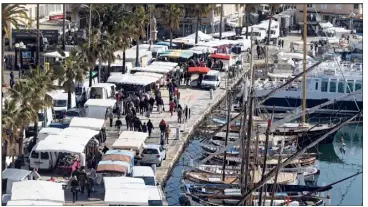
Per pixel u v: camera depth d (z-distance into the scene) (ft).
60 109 322.14
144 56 443.32
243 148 258.57
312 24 631.15
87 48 362.74
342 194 273.54
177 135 316.19
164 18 496.64
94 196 241.35
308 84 401.90
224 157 273.75
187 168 280.72
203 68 425.28
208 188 257.75
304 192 258.57
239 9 650.02
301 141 323.98
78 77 329.93
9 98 261.03
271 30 584.81
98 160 270.46
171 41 499.92
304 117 344.49
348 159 323.98
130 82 373.61
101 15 409.90
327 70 403.75
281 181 266.36
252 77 279.69
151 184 251.60
